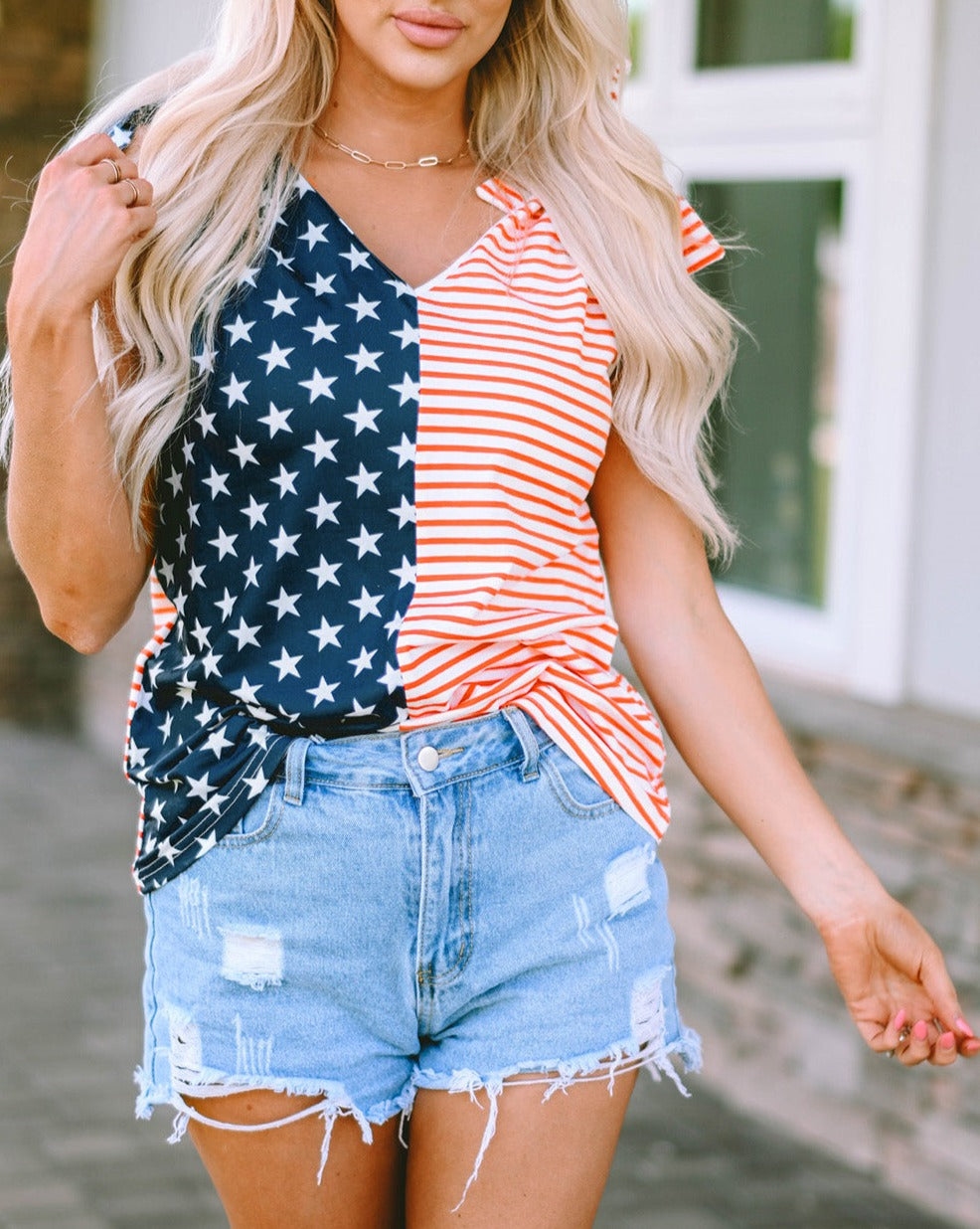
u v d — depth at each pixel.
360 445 1.75
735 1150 3.98
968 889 3.65
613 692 1.90
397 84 1.88
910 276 3.96
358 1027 1.79
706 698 1.94
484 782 1.78
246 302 1.76
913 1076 3.78
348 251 1.80
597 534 1.94
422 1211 1.85
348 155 1.91
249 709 1.77
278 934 1.76
